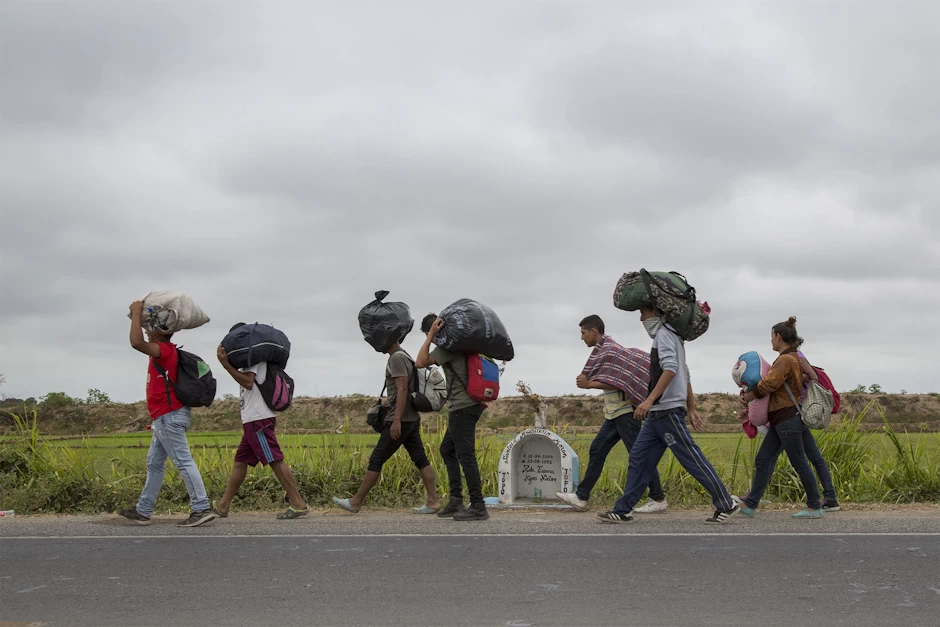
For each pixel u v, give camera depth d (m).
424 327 8.52
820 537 6.86
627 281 7.76
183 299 7.78
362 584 5.34
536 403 9.34
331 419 28.59
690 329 7.55
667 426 7.57
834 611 4.64
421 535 7.09
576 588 5.18
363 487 8.77
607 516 7.71
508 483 9.17
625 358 8.34
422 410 8.62
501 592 5.10
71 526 7.78
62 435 28.12
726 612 4.63
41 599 5.05
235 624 4.49
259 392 8.19
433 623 4.47
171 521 8.11
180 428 7.78
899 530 7.20
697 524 7.57
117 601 4.99
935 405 27.36
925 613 4.60
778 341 8.22
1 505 9.63
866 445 10.86
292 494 8.28
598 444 8.66
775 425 8.17
